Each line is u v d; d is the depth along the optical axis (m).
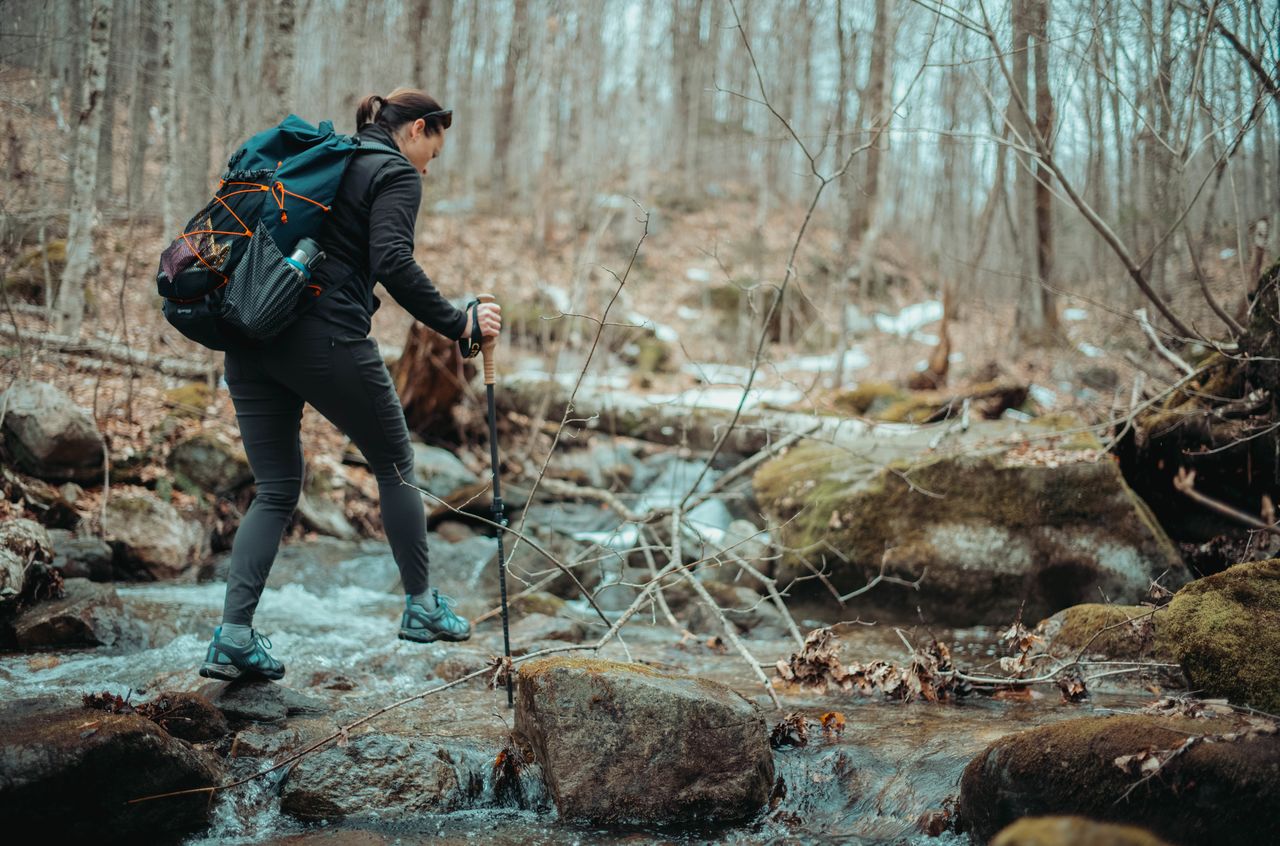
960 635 4.59
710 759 2.46
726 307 16.08
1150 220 5.75
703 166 21.64
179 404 6.41
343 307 2.80
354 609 4.93
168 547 5.20
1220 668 2.76
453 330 2.95
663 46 21.36
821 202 21.75
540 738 2.50
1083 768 2.03
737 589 5.12
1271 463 4.36
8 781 2.03
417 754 2.54
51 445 5.15
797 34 16.02
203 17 8.23
